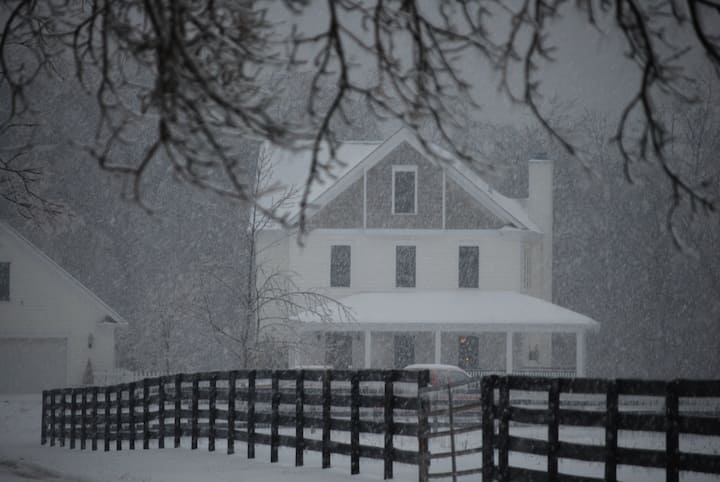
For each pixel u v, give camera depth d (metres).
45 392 96.19
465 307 148.88
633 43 22.52
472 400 105.19
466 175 160.75
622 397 124.62
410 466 54.34
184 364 191.00
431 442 72.81
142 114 21.34
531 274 167.75
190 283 179.00
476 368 156.25
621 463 36.97
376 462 56.47
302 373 54.81
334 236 154.38
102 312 169.25
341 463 55.88
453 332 155.88
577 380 38.59
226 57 22.73
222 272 152.12
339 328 144.00
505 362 156.75
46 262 166.75
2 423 126.31
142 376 164.75
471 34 23.64
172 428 68.81
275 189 20.06
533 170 170.75
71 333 167.50
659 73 22.09
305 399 54.53
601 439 79.06
